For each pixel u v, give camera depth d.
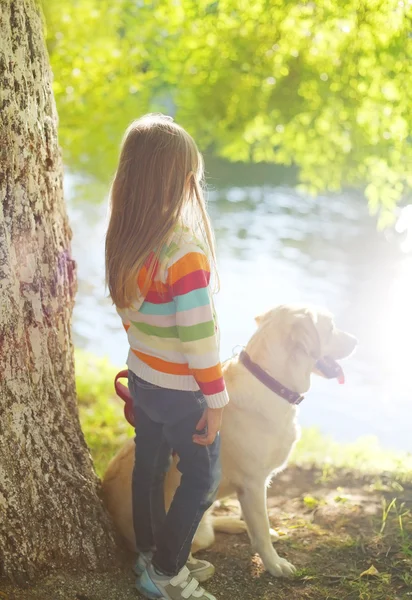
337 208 18.33
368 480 4.13
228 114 6.74
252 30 6.08
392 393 6.99
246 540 3.26
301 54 6.00
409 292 10.77
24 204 2.58
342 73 5.73
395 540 3.15
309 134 6.35
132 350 2.48
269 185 21.52
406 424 6.20
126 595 2.59
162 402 2.39
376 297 10.63
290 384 2.92
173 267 2.25
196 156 2.43
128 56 7.68
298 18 5.64
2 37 2.48
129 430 5.27
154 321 2.35
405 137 5.64
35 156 2.64
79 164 9.02
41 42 2.72
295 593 2.77
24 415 2.55
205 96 6.76
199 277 2.24
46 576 2.54
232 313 9.47
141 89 8.01
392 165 5.72
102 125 8.26
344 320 9.47
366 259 13.10
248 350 3.04
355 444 5.07
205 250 2.32
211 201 18.94
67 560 2.62
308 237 15.00
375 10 5.17
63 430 2.75
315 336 2.86
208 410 2.32
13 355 2.50
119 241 2.38
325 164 6.47
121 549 2.86
